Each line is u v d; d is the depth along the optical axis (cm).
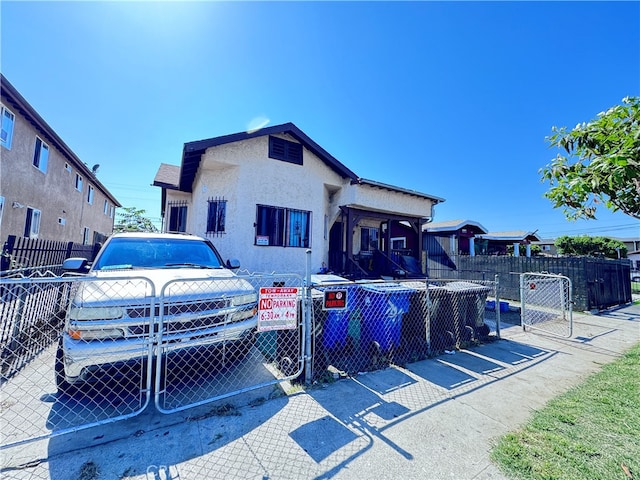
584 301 837
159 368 248
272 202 852
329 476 188
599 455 212
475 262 1195
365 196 973
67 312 270
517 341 529
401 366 392
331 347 376
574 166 229
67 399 282
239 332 309
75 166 1527
